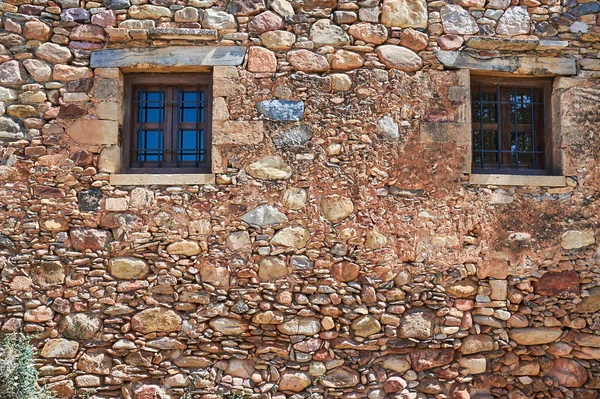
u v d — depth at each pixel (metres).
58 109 4.41
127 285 4.26
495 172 4.63
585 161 4.58
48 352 4.19
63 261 4.28
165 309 4.25
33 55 4.44
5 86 4.41
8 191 4.32
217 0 4.52
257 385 4.21
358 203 4.39
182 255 4.30
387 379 4.27
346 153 4.43
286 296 4.27
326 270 4.32
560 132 4.61
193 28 4.47
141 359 4.21
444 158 4.48
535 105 4.74
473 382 4.35
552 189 4.54
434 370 4.32
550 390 4.38
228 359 4.24
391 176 4.44
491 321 4.39
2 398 3.84
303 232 4.34
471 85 4.73
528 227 4.49
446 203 4.46
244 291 4.27
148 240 4.31
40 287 4.25
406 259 4.38
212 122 4.43
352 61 4.49
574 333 4.43
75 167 4.36
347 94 4.48
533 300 4.45
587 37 4.66
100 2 4.49
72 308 4.24
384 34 4.54
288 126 4.43
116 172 4.41
